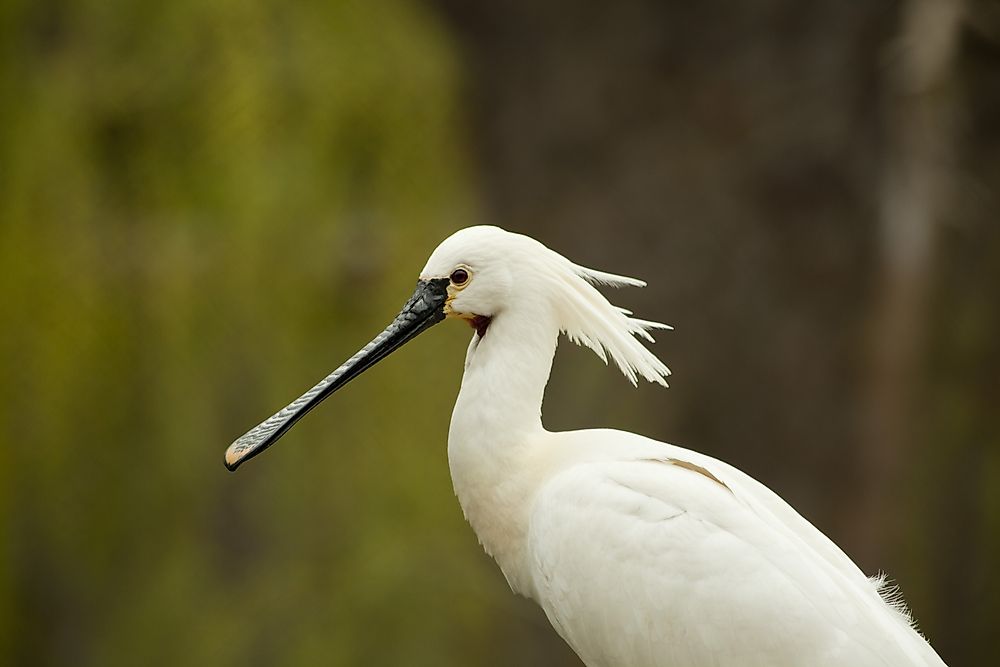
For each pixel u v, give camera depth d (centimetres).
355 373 710
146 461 1474
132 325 1466
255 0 1476
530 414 702
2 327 1454
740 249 1677
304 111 1478
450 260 700
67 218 1459
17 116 1486
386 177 1499
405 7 1614
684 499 652
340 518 1480
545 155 1705
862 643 616
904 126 1662
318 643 1468
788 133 1666
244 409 1462
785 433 1695
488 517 702
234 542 1484
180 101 1462
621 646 655
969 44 1722
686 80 1678
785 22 1656
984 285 1923
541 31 1692
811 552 648
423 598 1486
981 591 1936
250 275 1454
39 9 1502
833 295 1688
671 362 1675
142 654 1470
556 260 705
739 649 628
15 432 1465
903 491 1778
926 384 1858
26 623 1478
